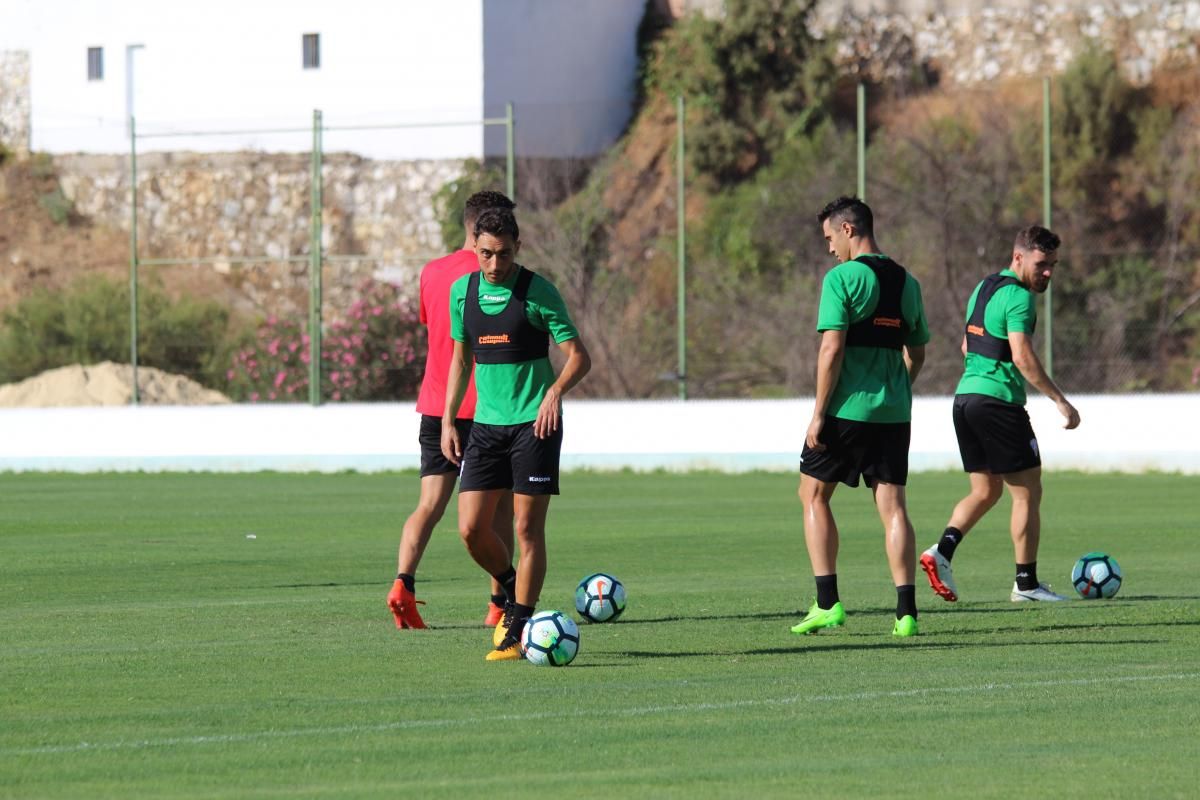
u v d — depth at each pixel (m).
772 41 149.25
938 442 93.25
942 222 127.19
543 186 136.12
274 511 70.56
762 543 55.50
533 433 30.58
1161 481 84.88
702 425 95.31
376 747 22.58
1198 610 37.53
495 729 23.78
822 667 29.39
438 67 138.88
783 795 19.83
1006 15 156.38
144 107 147.75
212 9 145.62
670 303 120.50
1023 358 38.75
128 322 128.62
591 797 19.75
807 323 115.06
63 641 33.19
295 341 119.31
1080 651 31.17
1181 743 22.75
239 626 35.59
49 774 20.97
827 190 131.62
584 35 148.25
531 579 30.52
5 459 101.69
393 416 97.81
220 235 141.88
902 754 22.06
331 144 140.25
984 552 52.56
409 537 34.84
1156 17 153.62
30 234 145.12
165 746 22.64
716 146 142.12
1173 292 118.06
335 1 141.75
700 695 26.52
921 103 144.75
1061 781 20.50
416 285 130.12
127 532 60.84
